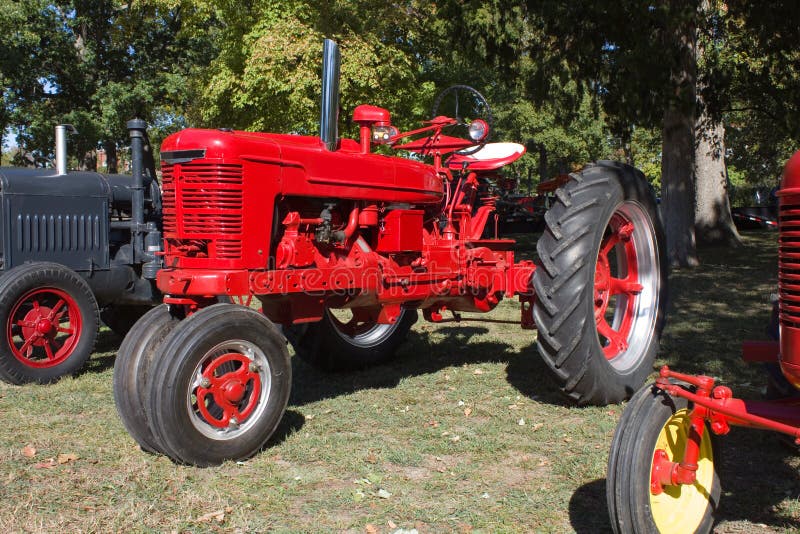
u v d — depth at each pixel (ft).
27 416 13.94
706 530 8.37
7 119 64.75
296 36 46.19
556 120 44.60
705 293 30.55
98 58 66.49
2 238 17.81
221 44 55.06
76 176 19.47
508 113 101.60
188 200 11.91
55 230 18.69
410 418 13.61
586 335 13.37
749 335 21.48
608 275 15.48
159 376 10.44
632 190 14.76
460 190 16.93
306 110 45.98
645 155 118.42
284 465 11.22
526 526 9.03
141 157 18.48
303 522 9.15
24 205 18.13
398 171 14.66
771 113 52.49
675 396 7.88
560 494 9.99
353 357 17.31
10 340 16.17
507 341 21.30
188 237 11.89
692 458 7.71
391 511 9.47
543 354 13.69
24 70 63.36
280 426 13.03
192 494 9.84
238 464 11.12
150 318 12.21
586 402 13.98
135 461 11.28
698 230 56.85
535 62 41.81
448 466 11.17
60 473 10.79
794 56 44.01
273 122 49.93
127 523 8.97
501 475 10.78
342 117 48.93
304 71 44.73
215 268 11.81
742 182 141.28
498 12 41.09
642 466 7.46
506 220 67.15
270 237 12.32
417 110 51.44
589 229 13.56
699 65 49.49
